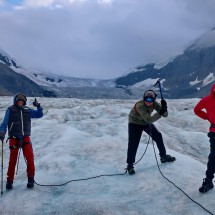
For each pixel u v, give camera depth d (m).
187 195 3.84
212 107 3.76
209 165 3.81
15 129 4.33
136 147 4.71
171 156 5.12
